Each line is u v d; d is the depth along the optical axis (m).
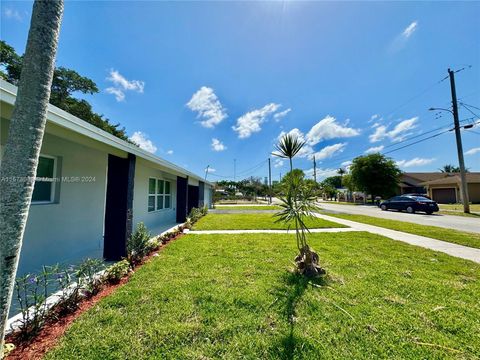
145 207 8.76
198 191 14.65
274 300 2.90
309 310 2.68
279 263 4.46
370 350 2.02
